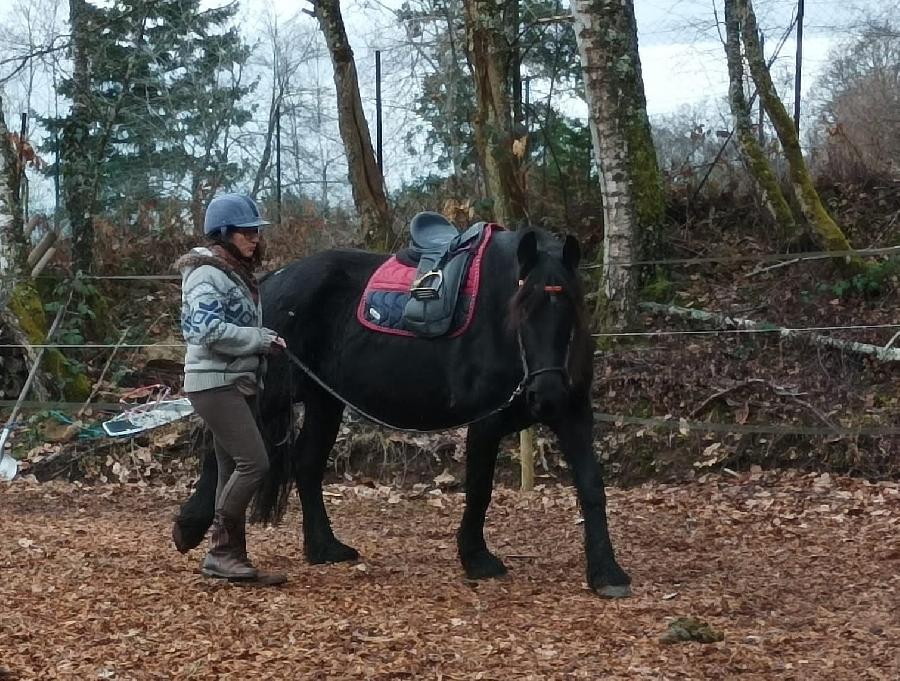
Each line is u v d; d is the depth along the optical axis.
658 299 12.94
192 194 18.42
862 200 14.61
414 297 6.55
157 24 20.61
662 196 13.19
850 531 7.98
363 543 7.95
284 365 6.91
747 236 14.21
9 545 7.39
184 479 11.38
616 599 5.93
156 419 11.32
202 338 5.89
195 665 4.66
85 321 14.00
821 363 11.45
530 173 15.05
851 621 5.47
